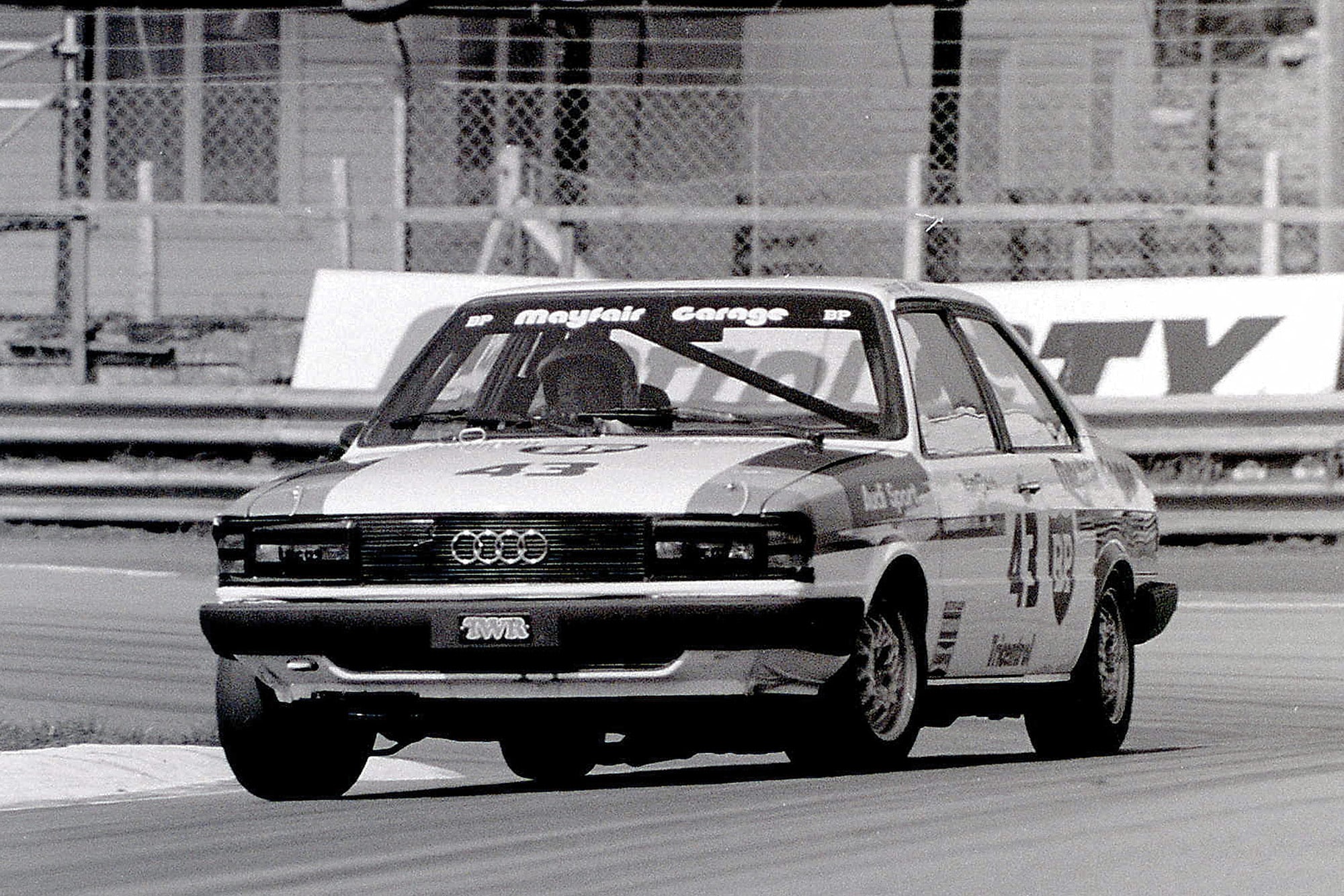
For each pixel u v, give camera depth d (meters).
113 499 69.94
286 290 90.50
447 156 90.62
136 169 91.50
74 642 51.00
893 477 31.92
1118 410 67.69
